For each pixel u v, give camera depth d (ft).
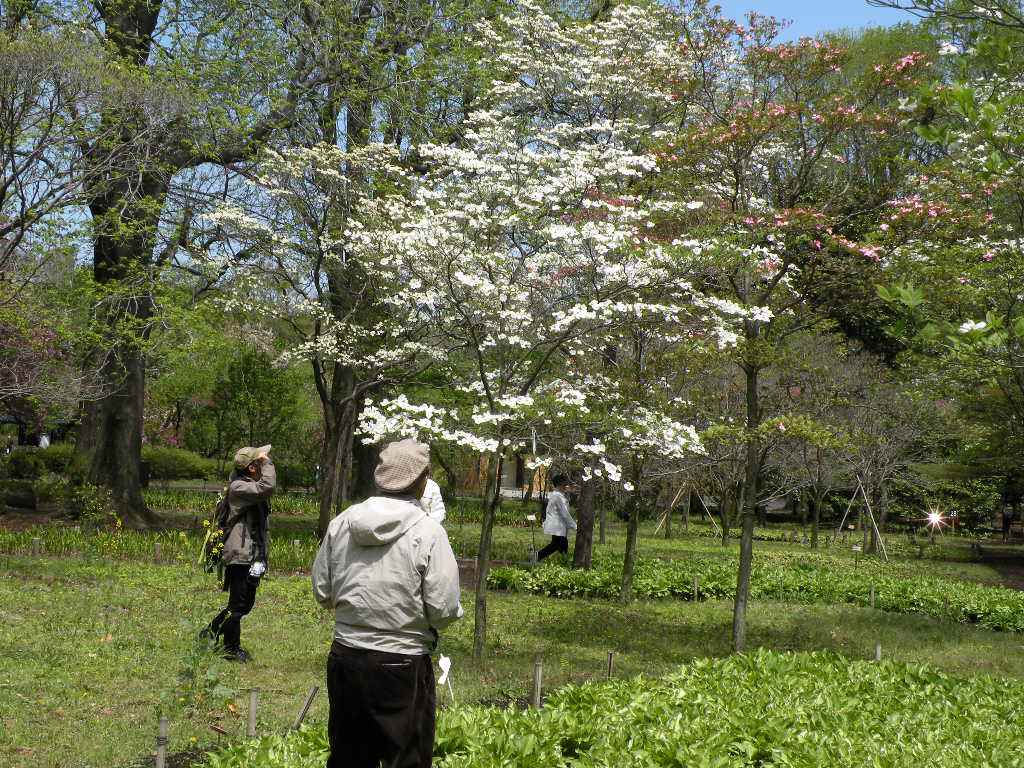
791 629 45.50
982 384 50.93
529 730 19.20
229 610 29.78
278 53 66.28
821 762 18.29
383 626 14.10
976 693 26.18
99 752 20.80
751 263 34.76
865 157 37.88
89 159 51.06
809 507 136.46
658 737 19.06
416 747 14.30
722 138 36.63
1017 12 25.55
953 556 89.25
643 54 61.41
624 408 39.32
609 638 40.11
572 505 113.19
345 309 65.10
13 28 46.75
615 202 42.16
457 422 36.86
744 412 64.59
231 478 30.07
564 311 37.27
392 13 72.23
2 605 35.73
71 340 55.67
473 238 39.11
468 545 73.41
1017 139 22.04
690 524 117.60
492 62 69.41
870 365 78.23
